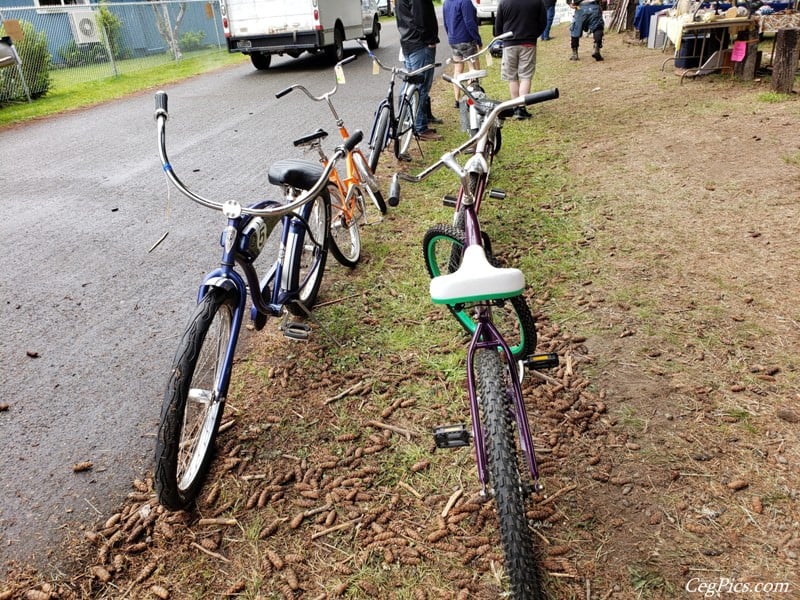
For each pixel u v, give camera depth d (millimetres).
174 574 2309
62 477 2762
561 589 2170
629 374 3244
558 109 9023
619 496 2521
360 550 2371
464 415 3061
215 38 21094
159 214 5848
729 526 2350
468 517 2486
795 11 9984
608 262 4434
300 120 9477
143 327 3943
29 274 4684
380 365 3482
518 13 8016
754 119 7516
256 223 2861
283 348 3686
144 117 10406
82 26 15422
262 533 2447
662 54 12812
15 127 10016
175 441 2318
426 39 7258
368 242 5047
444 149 7453
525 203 5621
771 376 3137
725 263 4273
